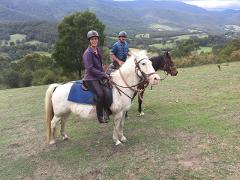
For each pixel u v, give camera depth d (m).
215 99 12.26
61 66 36.53
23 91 21.80
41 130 10.95
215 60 29.80
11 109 15.12
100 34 36.06
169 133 8.82
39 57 56.69
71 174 7.27
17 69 55.72
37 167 7.90
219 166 6.66
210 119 9.72
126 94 7.89
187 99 12.80
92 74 7.77
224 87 14.52
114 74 8.04
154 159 7.26
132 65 7.75
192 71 22.84
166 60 10.59
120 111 8.03
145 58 7.63
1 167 8.19
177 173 6.55
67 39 34.59
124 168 7.05
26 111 14.27
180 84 16.86
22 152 9.01
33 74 44.16
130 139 8.66
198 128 8.99
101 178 6.85
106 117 7.95
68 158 8.09
